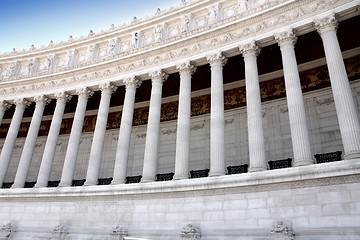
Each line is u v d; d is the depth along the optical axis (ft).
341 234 66.85
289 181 75.82
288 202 75.00
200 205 85.35
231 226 79.46
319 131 104.32
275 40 96.73
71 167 112.57
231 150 116.98
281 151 108.06
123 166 104.73
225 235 78.89
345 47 104.94
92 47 134.51
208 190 85.71
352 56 105.09
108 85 120.47
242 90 122.62
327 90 107.14
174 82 127.44
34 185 119.75
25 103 135.44
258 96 91.66
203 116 126.82
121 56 120.16
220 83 99.76
